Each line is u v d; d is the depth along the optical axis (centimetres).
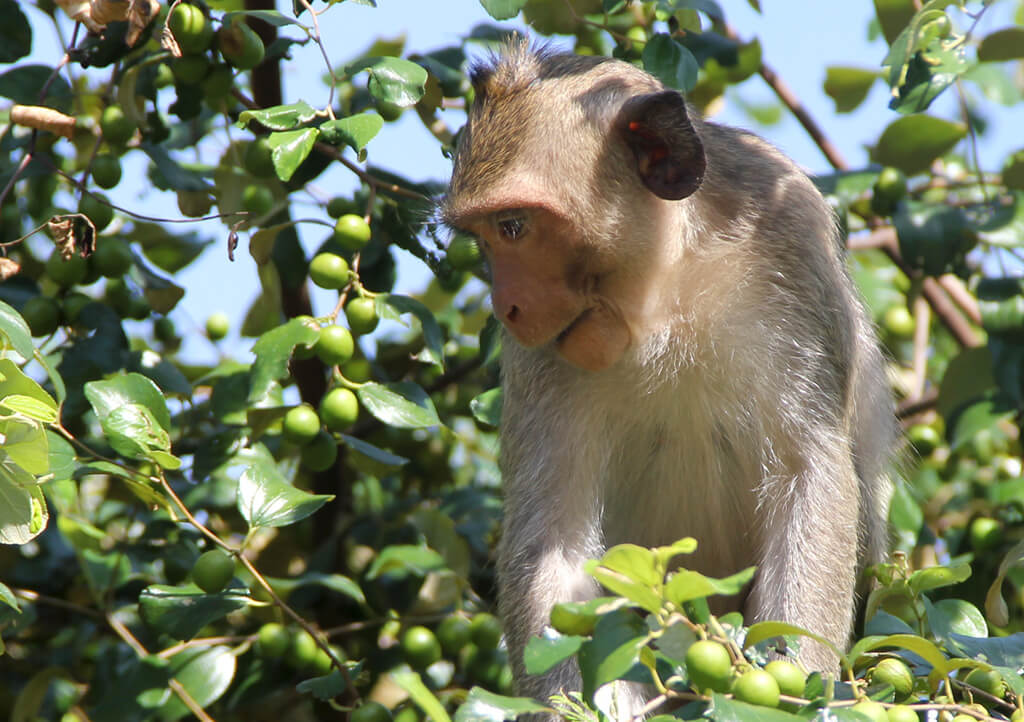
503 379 991
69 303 954
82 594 1046
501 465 995
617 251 904
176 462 802
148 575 1017
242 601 838
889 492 1116
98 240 959
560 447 977
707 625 600
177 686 856
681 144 884
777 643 762
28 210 1124
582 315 922
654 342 952
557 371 976
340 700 972
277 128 863
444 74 1041
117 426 802
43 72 974
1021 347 1077
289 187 1021
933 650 646
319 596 1034
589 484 990
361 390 927
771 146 1016
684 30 1067
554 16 1163
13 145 1002
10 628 941
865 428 1092
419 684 609
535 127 891
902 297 1387
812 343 955
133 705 850
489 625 984
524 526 954
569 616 604
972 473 1248
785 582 927
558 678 885
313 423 914
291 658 905
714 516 1051
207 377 1055
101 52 941
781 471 968
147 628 968
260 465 853
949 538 1125
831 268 979
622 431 1012
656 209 912
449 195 917
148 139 1017
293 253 1054
